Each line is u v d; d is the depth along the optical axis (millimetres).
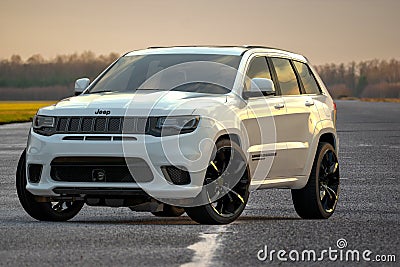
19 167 11625
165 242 9430
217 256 8633
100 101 11133
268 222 11422
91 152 10828
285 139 12227
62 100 11633
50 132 11117
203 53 12406
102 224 11070
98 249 8961
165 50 12672
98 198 11164
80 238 9688
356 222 11547
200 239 9672
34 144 11219
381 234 10297
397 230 10664
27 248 9016
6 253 8719
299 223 11297
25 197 11562
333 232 10406
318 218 12734
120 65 12656
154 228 10555
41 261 8297
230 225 10992
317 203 12594
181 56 12414
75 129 10977
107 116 10891
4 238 9680
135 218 12547
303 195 12633
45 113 11242
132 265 8125
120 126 10820
